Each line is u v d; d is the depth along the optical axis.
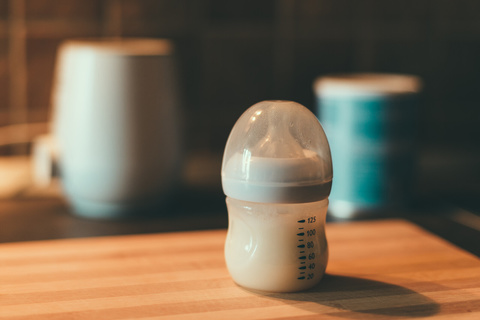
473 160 1.11
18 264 0.57
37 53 0.96
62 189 0.80
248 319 0.46
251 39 1.03
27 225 0.74
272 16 1.03
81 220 0.77
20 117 0.97
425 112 1.12
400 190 0.80
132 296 0.50
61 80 0.77
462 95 1.13
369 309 0.48
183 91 1.02
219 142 1.05
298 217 0.50
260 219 0.50
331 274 0.56
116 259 0.59
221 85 1.04
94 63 0.73
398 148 0.79
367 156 0.78
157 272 0.56
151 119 0.75
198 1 1.00
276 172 0.48
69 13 0.96
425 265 0.58
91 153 0.74
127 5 0.98
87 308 0.48
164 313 0.47
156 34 1.00
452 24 1.10
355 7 1.06
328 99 0.80
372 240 0.65
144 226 0.75
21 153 0.98
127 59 0.73
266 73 1.05
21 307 0.48
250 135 0.50
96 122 0.73
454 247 0.63
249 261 0.51
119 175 0.74
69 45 0.77
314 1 1.04
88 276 0.54
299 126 0.50
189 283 0.53
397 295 0.51
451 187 0.95
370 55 1.08
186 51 1.01
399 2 1.08
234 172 0.50
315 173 0.49
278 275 0.50
